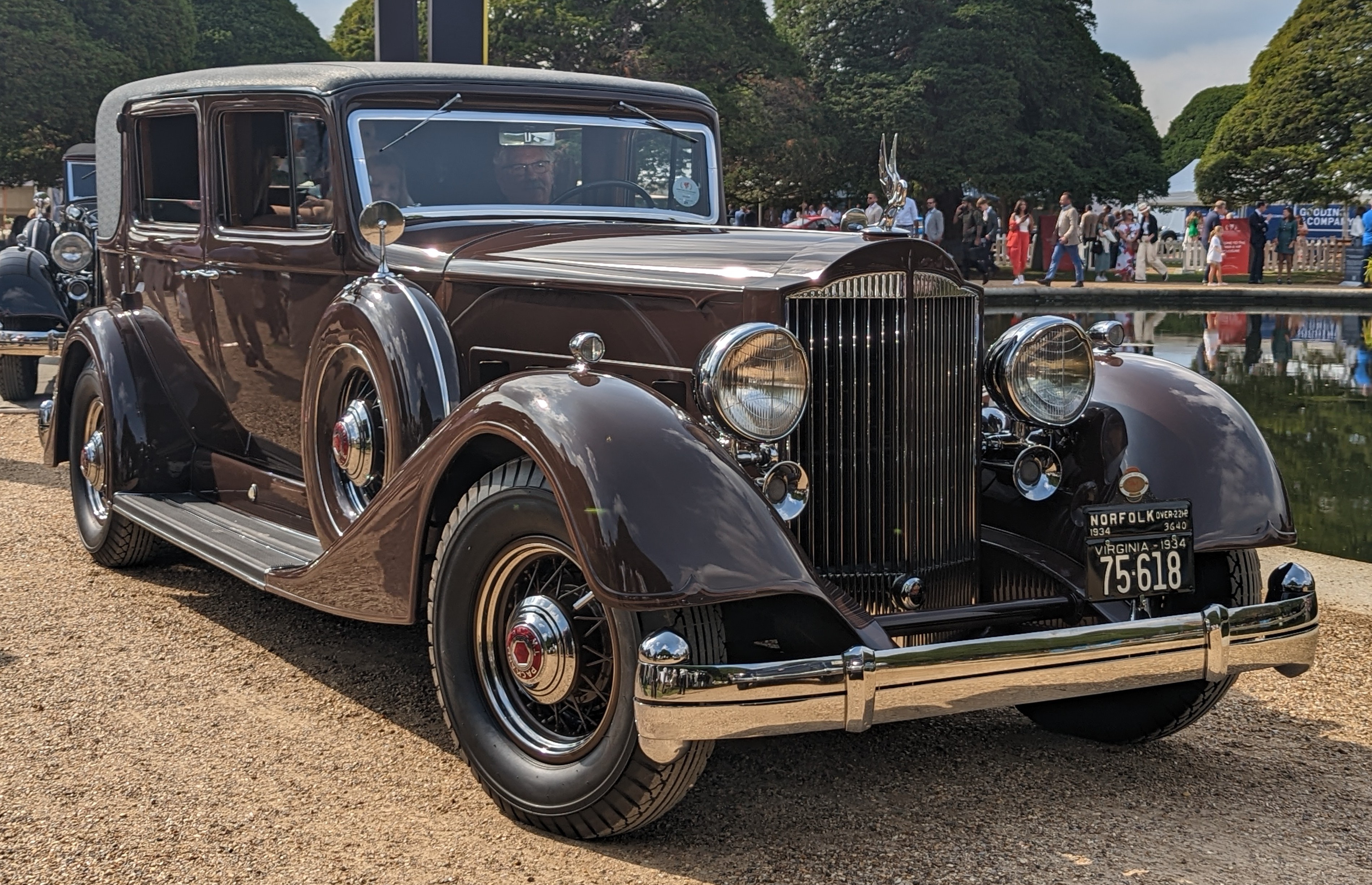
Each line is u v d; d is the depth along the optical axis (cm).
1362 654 420
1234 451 327
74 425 520
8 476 694
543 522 271
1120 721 345
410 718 357
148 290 502
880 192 3753
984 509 352
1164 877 267
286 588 348
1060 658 273
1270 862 276
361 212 392
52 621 440
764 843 282
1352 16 3300
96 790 303
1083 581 325
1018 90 3666
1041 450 336
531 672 278
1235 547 317
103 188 542
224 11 4209
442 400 339
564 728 292
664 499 254
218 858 269
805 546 302
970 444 331
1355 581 495
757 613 276
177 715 355
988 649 266
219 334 456
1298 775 328
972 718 373
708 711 246
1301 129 3378
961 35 3678
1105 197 3831
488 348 356
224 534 412
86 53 3206
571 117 436
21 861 266
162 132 493
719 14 3544
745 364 275
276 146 425
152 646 416
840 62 3844
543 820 280
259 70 438
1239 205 3481
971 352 330
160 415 482
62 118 3206
